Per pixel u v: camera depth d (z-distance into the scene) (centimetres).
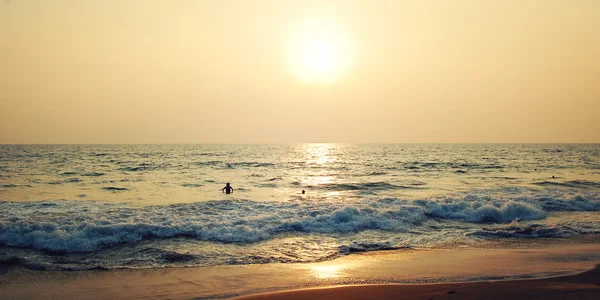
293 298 901
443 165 5575
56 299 909
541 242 1434
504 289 930
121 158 7281
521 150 12494
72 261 1195
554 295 883
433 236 1528
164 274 1085
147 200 2283
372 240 1465
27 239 1352
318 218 1686
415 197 2419
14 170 4412
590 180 3469
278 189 2869
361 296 907
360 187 2984
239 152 11038
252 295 923
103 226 1428
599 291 905
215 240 1426
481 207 1881
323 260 1225
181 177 3728
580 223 1714
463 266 1145
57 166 5081
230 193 2620
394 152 11156
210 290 962
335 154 9938
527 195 2312
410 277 1052
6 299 908
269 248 1347
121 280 1037
